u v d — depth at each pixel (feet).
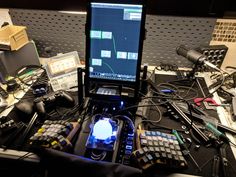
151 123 2.92
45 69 3.72
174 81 3.70
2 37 3.74
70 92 3.48
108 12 2.72
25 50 3.89
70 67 3.59
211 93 3.40
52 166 2.00
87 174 1.87
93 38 2.86
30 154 2.41
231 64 4.20
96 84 3.08
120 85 3.01
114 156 2.34
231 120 2.97
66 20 3.86
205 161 2.41
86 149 2.43
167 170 2.27
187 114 3.00
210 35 3.71
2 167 2.80
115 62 2.93
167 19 3.61
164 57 4.07
